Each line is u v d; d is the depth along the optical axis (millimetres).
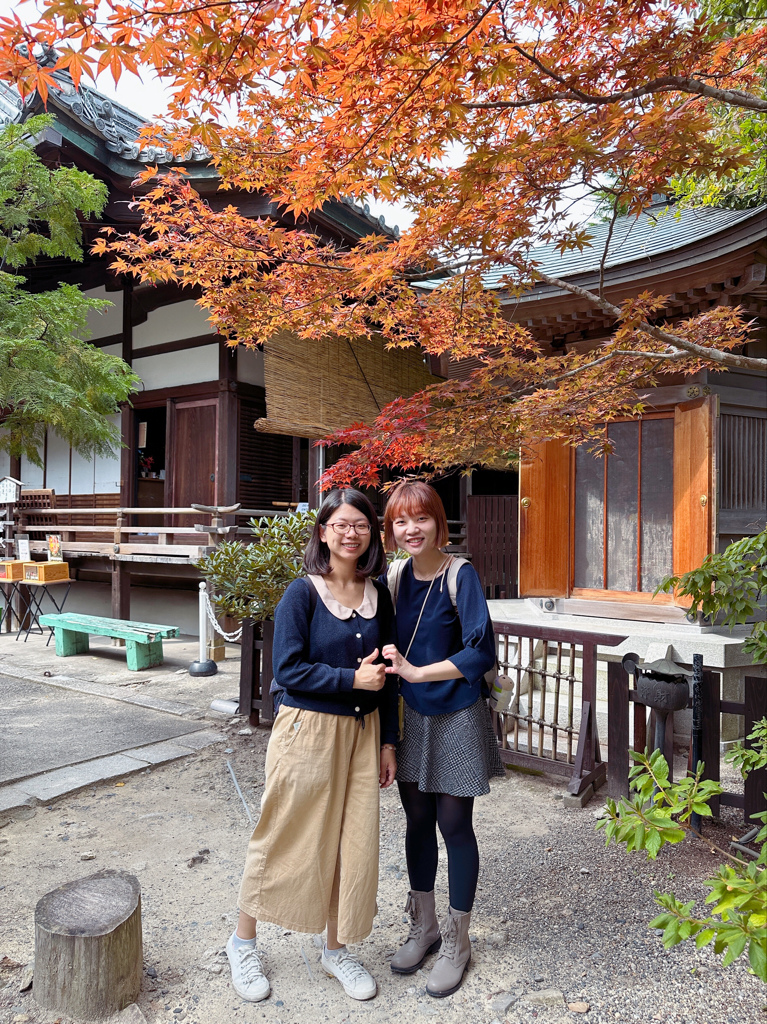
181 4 1761
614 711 3711
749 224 4191
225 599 4855
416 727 2234
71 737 4770
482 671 2076
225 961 2307
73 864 2994
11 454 9031
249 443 9562
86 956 1982
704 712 3344
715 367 3703
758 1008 2043
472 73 2182
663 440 5684
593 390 3619
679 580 3072
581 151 2346
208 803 3701
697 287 4699
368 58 2047
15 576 9242
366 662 2004
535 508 6227
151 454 12266
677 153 2439
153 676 6859
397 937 2490
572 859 3057
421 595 2279
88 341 10562
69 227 7504
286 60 2088
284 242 3316
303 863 2033
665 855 3064
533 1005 2076
